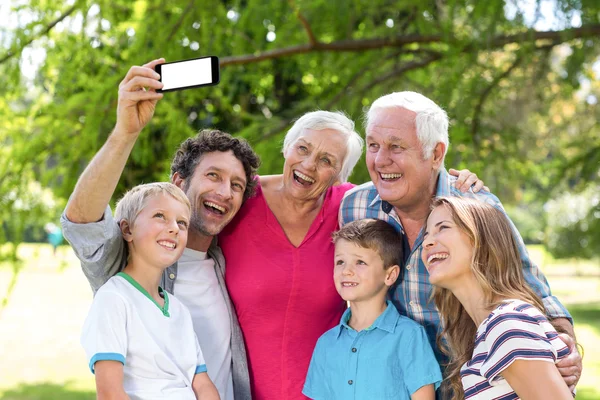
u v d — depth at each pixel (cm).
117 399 217
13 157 553
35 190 563
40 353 1052
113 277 239
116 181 230
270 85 686
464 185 275
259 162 278
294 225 287
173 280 263
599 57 616
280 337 278
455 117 568
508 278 228
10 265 555
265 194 290
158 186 246
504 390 204
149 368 230
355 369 263
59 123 551
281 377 277
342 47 583
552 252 943
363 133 558
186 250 269
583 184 706
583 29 539
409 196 266
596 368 932
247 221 283
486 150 607
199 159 267
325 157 276
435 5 584
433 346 275
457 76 569
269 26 607
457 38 554
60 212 557
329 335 274
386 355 262
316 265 281
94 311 228
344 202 293
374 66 611
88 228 232
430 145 262
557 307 259
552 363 196
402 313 282
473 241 229
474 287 231
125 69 541
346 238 271
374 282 269
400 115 263
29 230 578
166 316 239
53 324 1288
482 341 209
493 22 527
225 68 600
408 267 276
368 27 607
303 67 635
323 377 270
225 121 675
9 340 1145
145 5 559
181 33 552
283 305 277
